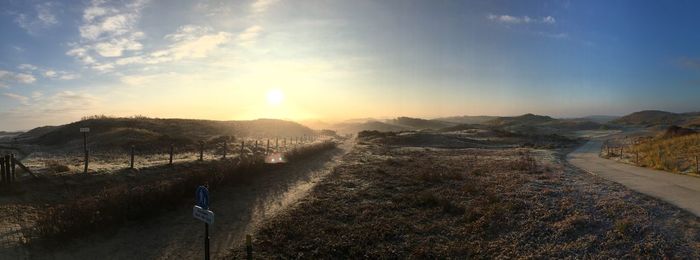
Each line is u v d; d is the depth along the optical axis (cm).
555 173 2684
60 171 1994
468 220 1532
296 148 3506
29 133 6184
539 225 1437
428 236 1383
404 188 2106
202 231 1365
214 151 3491
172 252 1188
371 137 7462
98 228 1299
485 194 1938
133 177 2081
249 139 5319
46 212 1313
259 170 2405
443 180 2341
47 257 1107
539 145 7169
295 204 1723
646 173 2712
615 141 8606
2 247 1136
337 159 3519
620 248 1213
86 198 1481
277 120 8881
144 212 1453
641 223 1387
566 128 18025
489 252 1253
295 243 1293
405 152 4616
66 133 4281
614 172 2791
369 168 2856
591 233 1345
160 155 3069
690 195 1841
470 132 10056
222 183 1966
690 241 1223
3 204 1491
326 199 1841
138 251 1186
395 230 1422
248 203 1741
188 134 5300
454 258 1221
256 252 1209
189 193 1744
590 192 1947
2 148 3528
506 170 2830
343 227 1445
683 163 2948
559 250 1233
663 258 1125
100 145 3347
